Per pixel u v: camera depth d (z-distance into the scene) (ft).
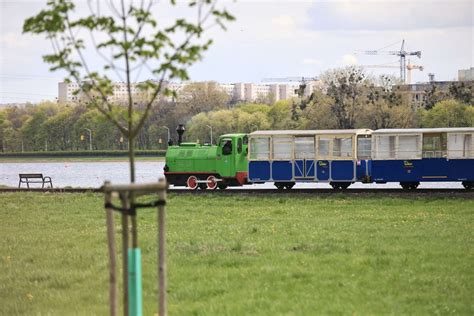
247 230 298.15
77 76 135.33
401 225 306.14
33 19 131.85
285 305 174.09
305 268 215.10
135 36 132.98
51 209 404.57
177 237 281.54
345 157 498.28
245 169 544.62
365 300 178.09
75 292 194.49
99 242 274.77
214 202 424.87
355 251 241.96
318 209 378.12
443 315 163.84
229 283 199.11
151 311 172.76
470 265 216.33
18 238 289.94
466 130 472.85
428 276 201.36
